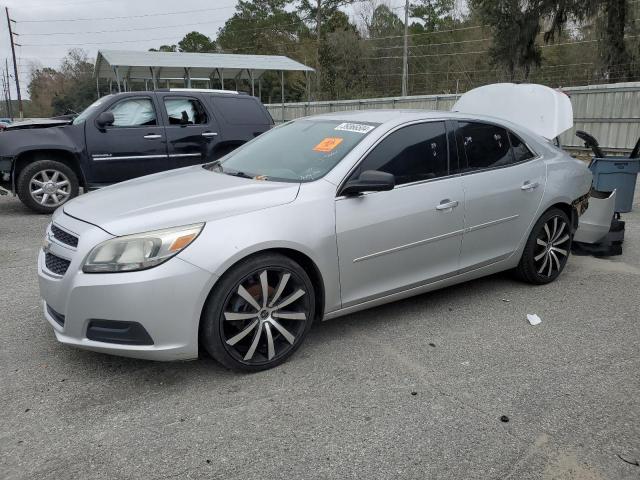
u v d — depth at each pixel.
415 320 4.29
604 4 26.11
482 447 2.73
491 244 4.56
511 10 27.70
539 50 28.95
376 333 4.04
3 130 8.58
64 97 67.44
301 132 4.47
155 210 3.29
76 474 2.54
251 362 3.40
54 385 3.30
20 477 2.52
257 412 3.02
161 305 3.05
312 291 3.59
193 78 31.03
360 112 4.59
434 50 50.38
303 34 59.25
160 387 3.28
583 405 3.11
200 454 2.67
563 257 5.23
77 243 3.19
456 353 3.74
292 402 3.12
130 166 8.82
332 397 3.18
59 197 8.59
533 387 3.30
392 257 3.91
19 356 3.66
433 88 49.62
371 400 3.15
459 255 4.35
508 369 3.52
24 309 4.48
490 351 3.78
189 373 3.44
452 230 4.22
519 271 5.02
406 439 2.79
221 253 3.16
